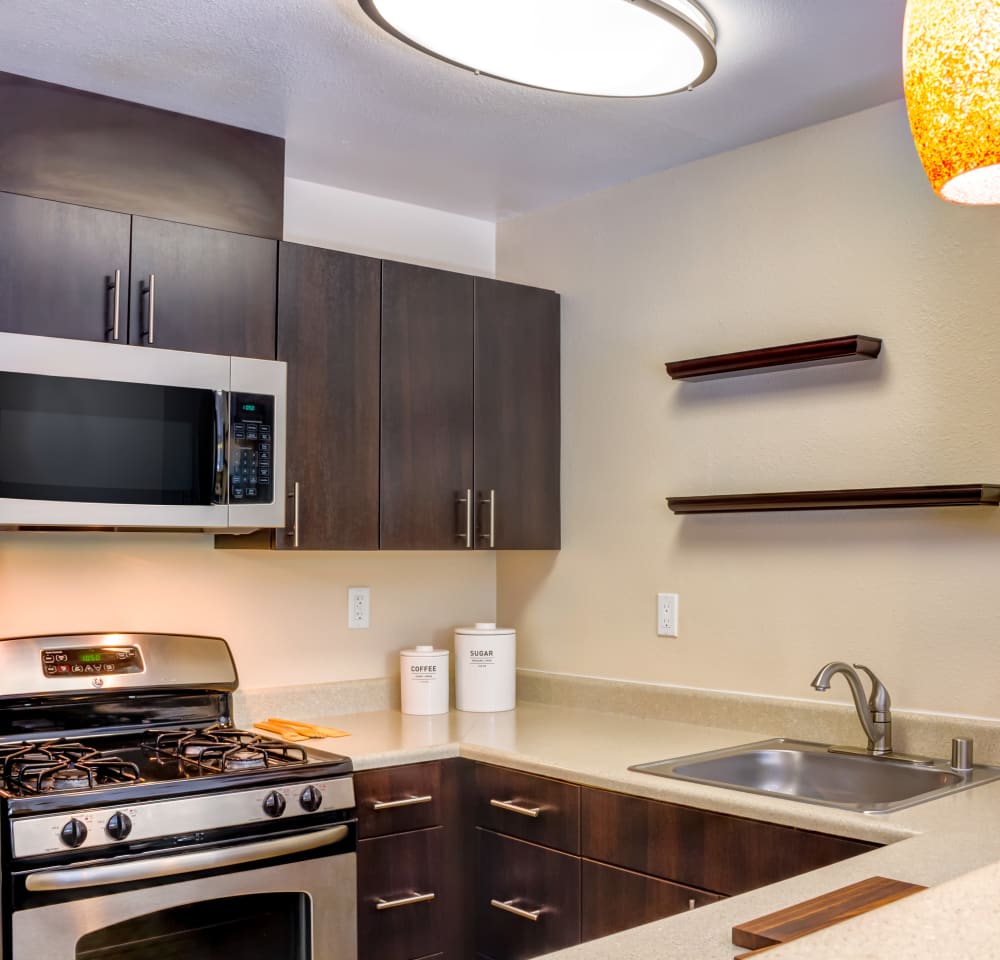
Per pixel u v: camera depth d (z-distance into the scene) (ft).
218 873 7.17
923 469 8.00
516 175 10.08
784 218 8.96
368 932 8.14
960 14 3.09
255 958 7.40
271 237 9.05
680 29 6.69
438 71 7.80
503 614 11.40
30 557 8.59
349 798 7.82
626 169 9.91
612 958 3.84
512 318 10.46
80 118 8.21
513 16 6.55
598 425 10.43
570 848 7.80
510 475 10.35
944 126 3.17
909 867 5.04
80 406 7.59
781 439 8.91
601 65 7.26
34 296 7.68
